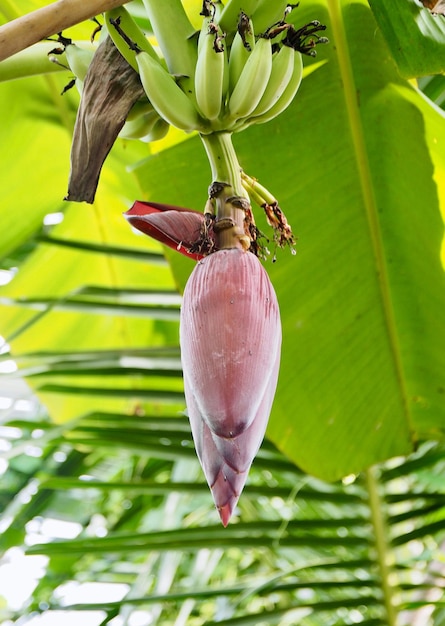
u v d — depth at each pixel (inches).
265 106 78.9
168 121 78.1
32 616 114.7
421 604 101.3
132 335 144.3
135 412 135.6
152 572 109.7
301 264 102.0
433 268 101.7
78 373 105.9
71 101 116.7
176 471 120.1
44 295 141.9
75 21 73.2
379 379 104.3
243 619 100.0
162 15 80.3
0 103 114.8
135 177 101.5
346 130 98.8
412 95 96.0
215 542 102.4
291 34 78.6
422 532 105.0
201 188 101.2
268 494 105.9
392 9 87.0
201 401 74.1
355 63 96.7
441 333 103.0
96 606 100.3
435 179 98.8
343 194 100.5
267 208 79.8
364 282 102.7
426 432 104.7
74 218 136.0
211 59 76.5
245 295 75.1
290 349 103.6
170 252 102.3
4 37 72.2
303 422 104.3
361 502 106.1
